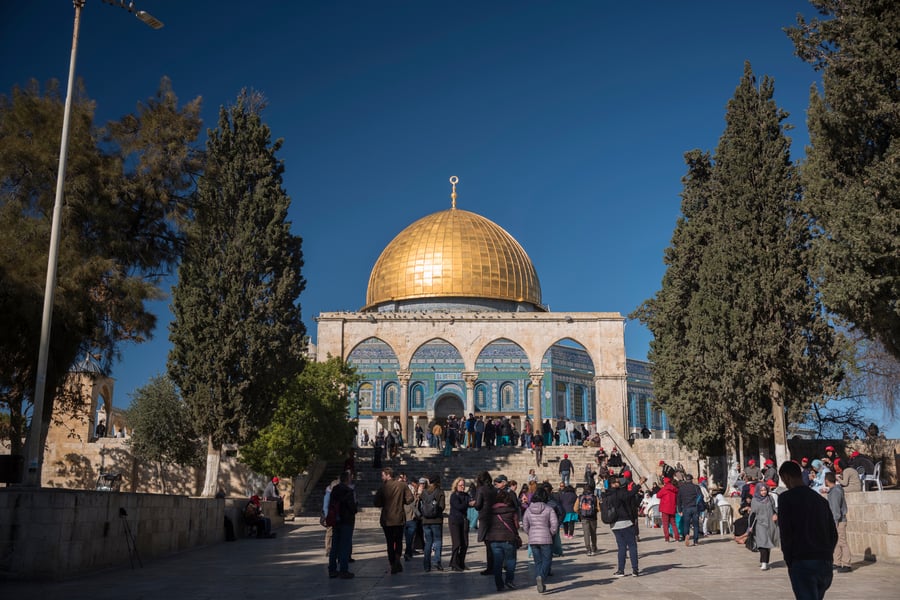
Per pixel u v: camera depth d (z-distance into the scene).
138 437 39.59
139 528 17.23
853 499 17.44
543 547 12.26
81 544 14.63
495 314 47.28
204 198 28.48
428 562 15.57
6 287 21.31
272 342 28.02
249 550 20.11
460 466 37.28
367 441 52.88
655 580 13.73
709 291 30.33
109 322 25.36
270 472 32.94
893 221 18.14
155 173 25.67
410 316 47.41
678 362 34.69
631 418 72.19
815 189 21.03
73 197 22.91
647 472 35.75
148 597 11.85
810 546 7.98
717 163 31.47
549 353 66.94
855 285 18.92
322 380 35.47
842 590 12.26
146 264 26.23
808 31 20.88
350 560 14.64
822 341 28.52
